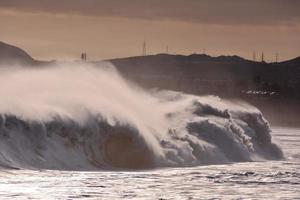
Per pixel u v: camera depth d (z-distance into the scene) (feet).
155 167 514.68
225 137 588.91
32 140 470.80
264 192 414.00
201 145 561.43
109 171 478.59
